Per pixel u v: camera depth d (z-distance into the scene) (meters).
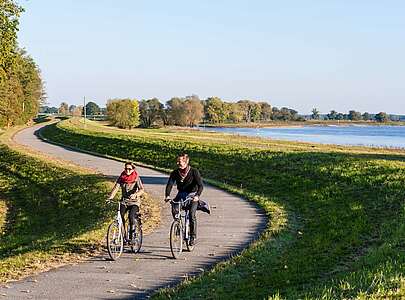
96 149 48.38
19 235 22.14
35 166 37.06
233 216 17.98
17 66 36.62
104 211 21.19
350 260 11.82
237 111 186.88
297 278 10.45
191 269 11.66
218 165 31.14
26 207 28.31
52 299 9.57
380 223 15.09
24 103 103.75
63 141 59.00
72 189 28.17
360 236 13.92
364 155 33.56
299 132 150.25
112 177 29.47
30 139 63.69
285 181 24.41
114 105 117.38
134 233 13.12
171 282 10.70
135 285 10.47
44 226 23.55
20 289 10.18
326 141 92.56
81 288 10.25
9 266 11.98
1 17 32.59
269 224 16.28
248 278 10.61
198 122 141.75
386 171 22.69
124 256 12.80
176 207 12.97
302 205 19.80
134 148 43.19
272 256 12.33
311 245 13.31
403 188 19.05
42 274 11.28
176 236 12.78
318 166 25.66
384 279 8.65
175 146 40.22
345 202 18.92
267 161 29.22
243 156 31.81
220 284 10.27
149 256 12.79
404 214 15.30
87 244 13.85
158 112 138.00
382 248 11.81
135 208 13.20
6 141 54.38
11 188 33.44
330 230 14.78
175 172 13.27
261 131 145.88
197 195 13.15
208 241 14.29
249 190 24.64
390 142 93.56
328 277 10.38
